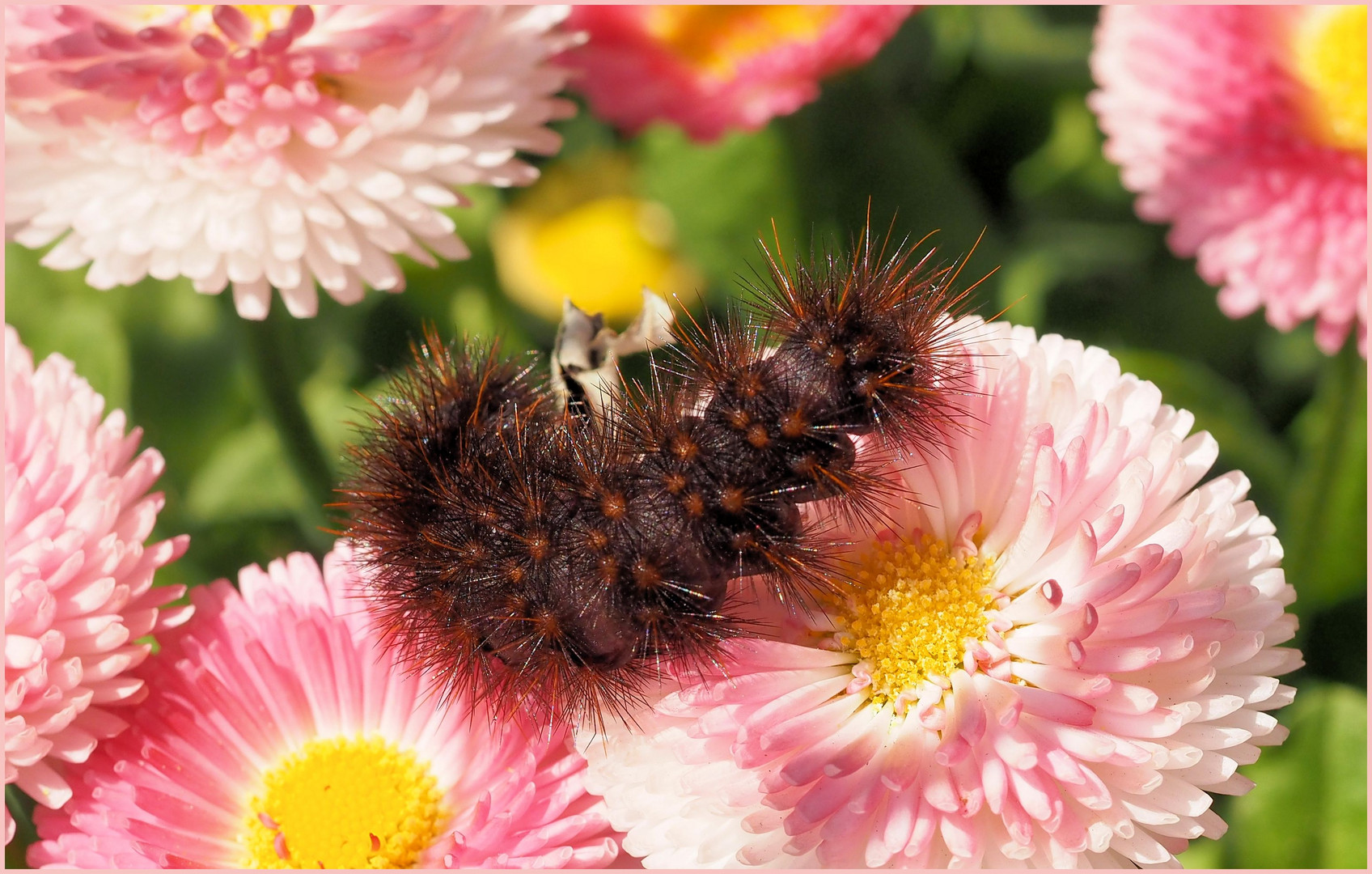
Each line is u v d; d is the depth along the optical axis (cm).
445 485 23
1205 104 27
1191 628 22
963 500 23
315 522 27
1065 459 23
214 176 24
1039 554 23
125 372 28
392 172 25
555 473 23
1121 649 22
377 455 23
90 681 23
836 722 23
